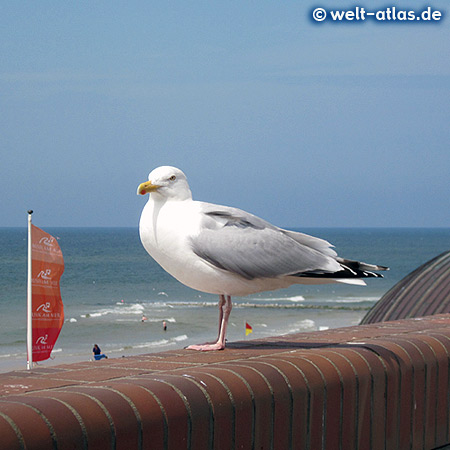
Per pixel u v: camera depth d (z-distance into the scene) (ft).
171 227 16.16
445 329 18.53
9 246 631.97
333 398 13.47
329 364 13.70
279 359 13.50
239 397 11.70
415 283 61.98
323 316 232.12
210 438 11.23
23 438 8.90
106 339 184.85
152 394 10.66
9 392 10.73
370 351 14.93
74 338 185.57
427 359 15.96
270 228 16.76
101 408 9.92
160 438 10.47
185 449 10.86
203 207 16.47
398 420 15.10
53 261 56.29
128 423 10.07
